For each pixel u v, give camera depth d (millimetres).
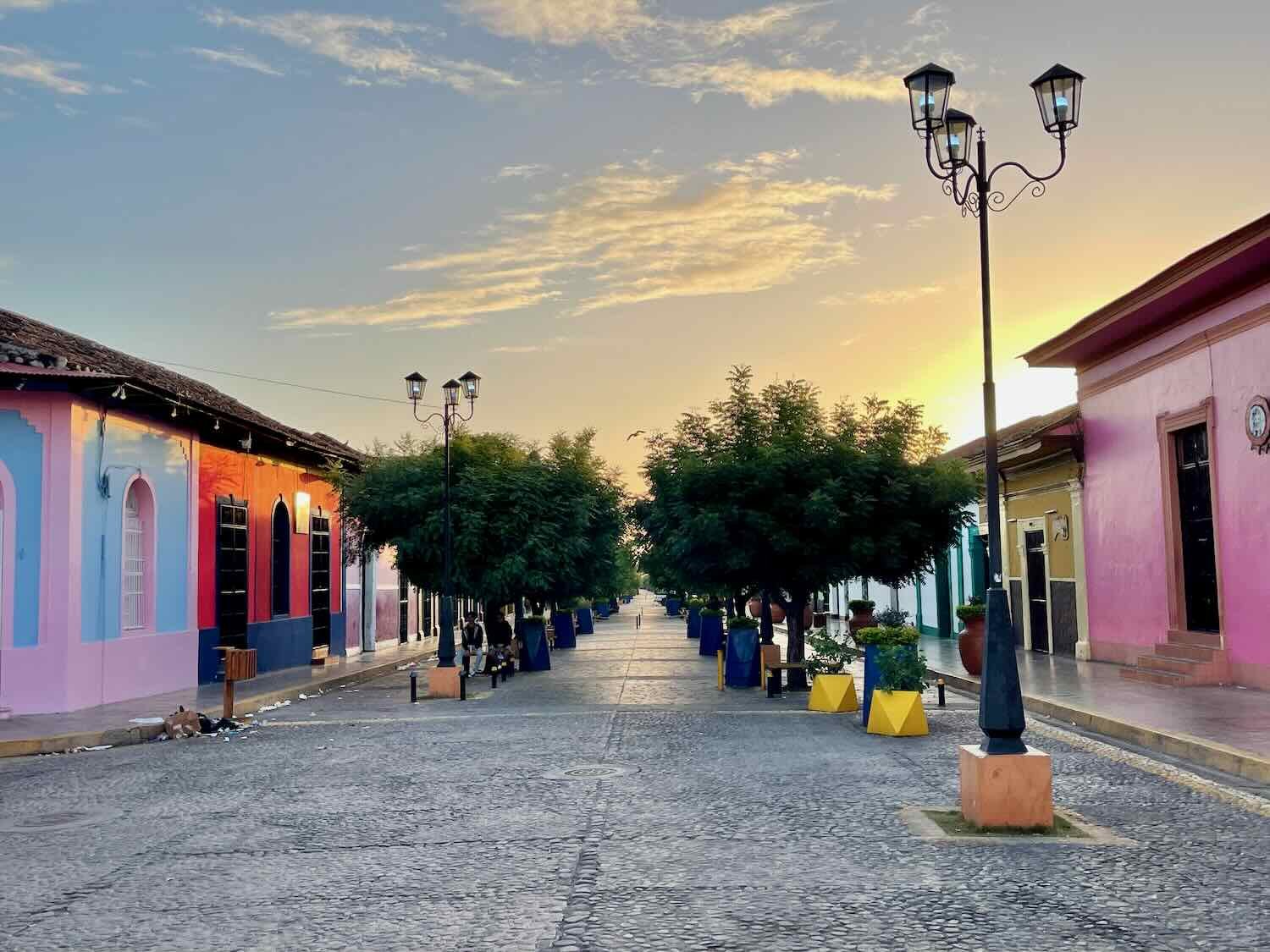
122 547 18391
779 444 19250
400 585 37562
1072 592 23188
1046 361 22625
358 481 25062
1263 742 11227
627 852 7633
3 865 7758
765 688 20000
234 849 8078
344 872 7289
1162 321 18984
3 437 16641
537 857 7543
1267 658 15930
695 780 10414
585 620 46094
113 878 7297
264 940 5891
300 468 27047
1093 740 12664
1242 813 8656
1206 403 17531
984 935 5691
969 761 8352
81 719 15547
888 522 19672
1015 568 26562
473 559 24078
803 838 7969
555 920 6105
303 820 9031
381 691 21406
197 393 24531
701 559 19625
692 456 19812
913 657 13797
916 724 13430
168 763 12438
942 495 19547
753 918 6051
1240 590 16609
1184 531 18844
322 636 28812
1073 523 23000
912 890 6543
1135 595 20344
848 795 9547
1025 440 23391
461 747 12992
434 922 6117
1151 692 16078
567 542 24781
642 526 21688
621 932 5855
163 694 19156
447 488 20531
